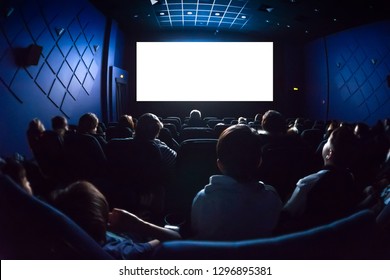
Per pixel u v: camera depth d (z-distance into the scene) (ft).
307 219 4.21
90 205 2.89
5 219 2.21
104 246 3.20
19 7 16.48
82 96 25.88
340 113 34.78
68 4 21.91
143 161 8.03
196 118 18.02
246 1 26.53
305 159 7.54
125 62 38.45
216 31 37.09
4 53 15.52
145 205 8.07
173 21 32.96
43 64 19.39
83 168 9.02
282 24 32.86
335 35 34.86
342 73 34.09
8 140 15.94
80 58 24.93
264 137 8.07
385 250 3.43
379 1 24.59
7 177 2.28
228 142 3.59
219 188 3.55
